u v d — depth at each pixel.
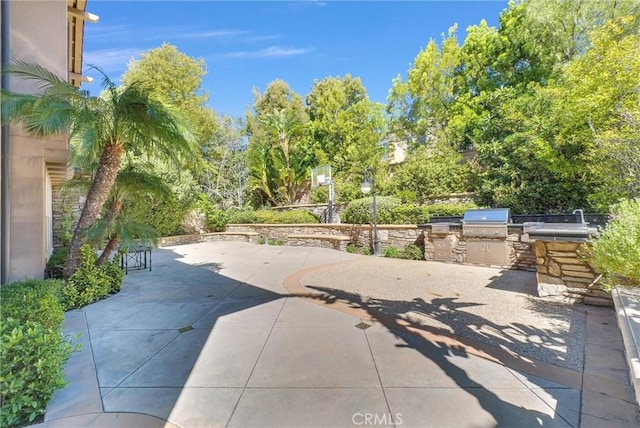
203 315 4.18
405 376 2.54
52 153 4.68
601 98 6.12
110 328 3.73
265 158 18.16
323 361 2.82
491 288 5.22
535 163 9.18
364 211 10.71
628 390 2.28
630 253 2.91
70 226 8.94
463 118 14.35
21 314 2.49
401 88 17.00
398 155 18.14
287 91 22.84
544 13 10.77
